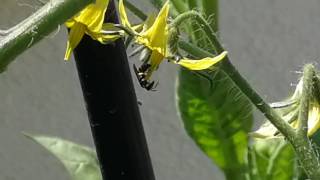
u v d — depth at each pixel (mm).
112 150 121
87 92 119
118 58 117
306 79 119
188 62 106
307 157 117
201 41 127
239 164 146
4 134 306
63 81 301
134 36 106
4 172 309
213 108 143
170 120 309
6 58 86
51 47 292
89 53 116
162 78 305
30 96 301
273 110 118
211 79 129
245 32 310
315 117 125
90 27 100
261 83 310
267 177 144
